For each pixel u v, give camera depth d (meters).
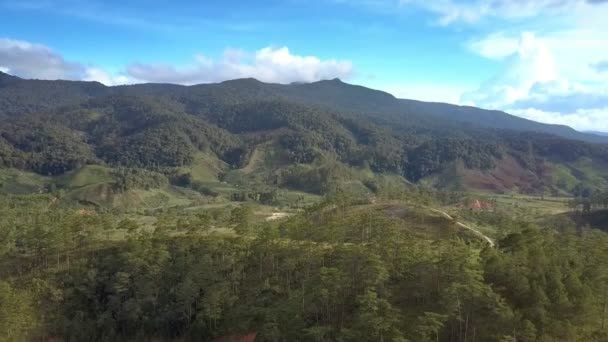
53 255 119.06
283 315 81.62
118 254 114.12
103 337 100.06
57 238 116.12
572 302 69.19
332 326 76.25
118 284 105.31
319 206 144.88
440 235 126.88
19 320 94.12
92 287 109.06
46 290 107.75
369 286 76.56
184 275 105.12
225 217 160.62
